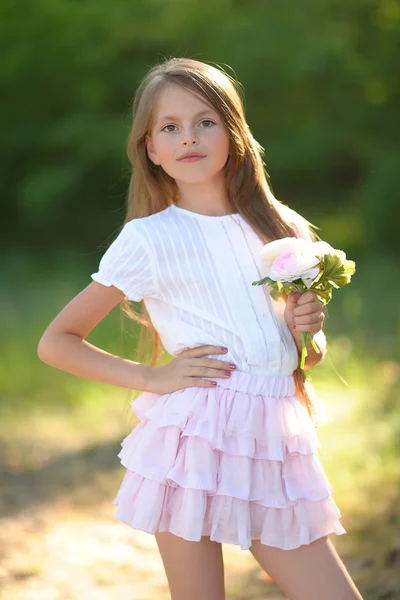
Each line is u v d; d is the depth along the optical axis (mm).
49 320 12758
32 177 21781
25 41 21078
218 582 3229
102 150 20859
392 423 7023
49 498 6520
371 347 10203
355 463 6375
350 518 5520
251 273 3371
